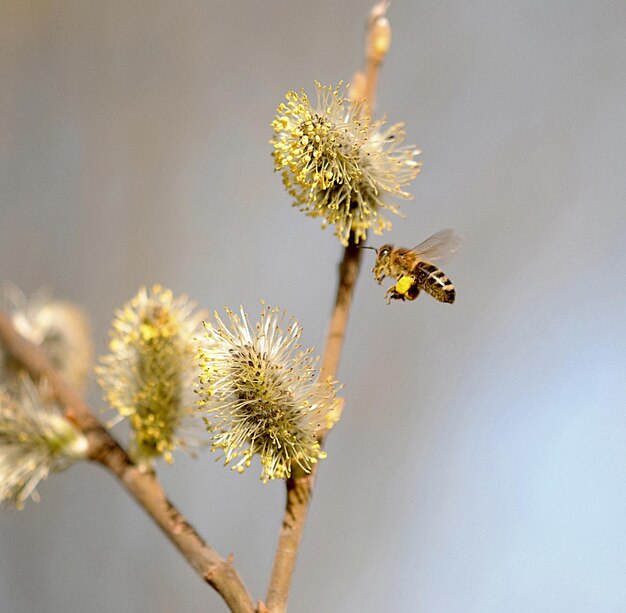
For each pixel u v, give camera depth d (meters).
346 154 0.55
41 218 0.84
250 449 0.55
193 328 0.56
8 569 0.77
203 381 0.55
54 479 0.78
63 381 0.58
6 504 0.57
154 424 0.56
